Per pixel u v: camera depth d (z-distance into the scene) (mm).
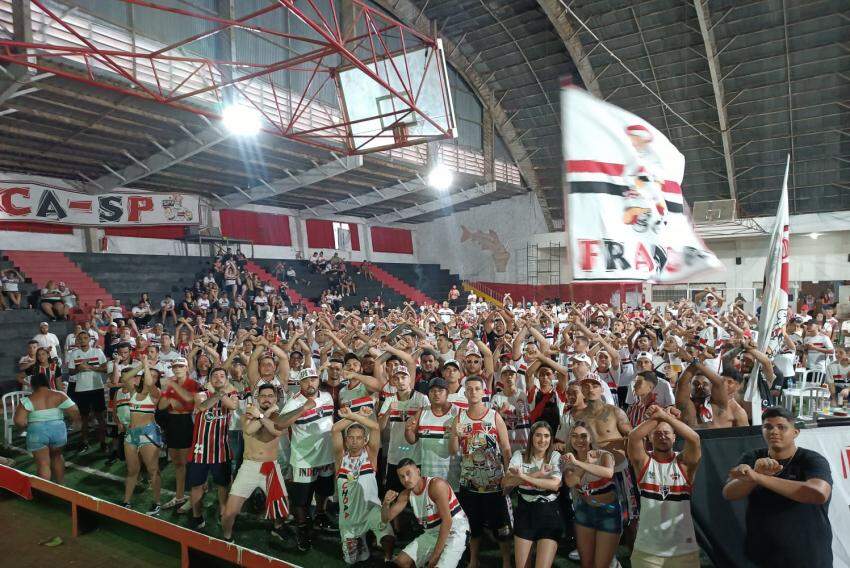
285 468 6488
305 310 22438
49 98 12867
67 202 18203
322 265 26500
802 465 3109
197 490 5668
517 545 4066
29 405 6395
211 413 5738
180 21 15688
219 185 21797
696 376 5008
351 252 30578
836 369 10773
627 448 4016
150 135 16031
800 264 26438
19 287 15461
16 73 11078
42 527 5512
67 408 6613
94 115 14188
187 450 6121
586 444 4004
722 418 4824
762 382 6004
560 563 4805
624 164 2508
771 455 3238
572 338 8289
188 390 6207
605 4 21484
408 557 4273
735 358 6199
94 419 10352
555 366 5750
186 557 4527
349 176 22906
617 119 2504
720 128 23844
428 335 10812
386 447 6008
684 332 9766
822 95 22484
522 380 6402
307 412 5355
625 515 4609
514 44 24672
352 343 8719
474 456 4570
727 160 24906
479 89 27031
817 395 8656
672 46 22391
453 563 4078
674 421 3709
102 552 4977
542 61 25047
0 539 5250
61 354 13672
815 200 25891
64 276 17422
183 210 20984
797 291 26453
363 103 11000
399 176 24234
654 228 2549
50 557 4898
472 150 28609
